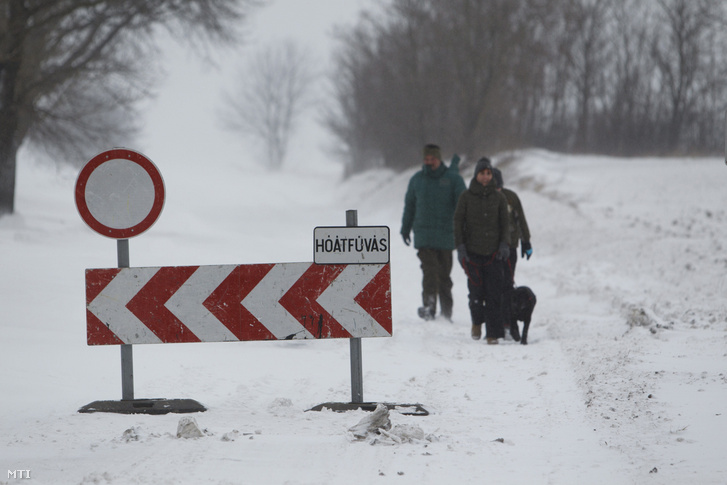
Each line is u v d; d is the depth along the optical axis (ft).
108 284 83.25
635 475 56.95
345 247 83.71
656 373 92.02
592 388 86.12
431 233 151.02
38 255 196.13
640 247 248.93
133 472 58.18
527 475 57.62
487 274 127.44
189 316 83.41
